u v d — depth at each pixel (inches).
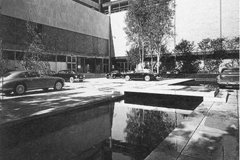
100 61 1346.0
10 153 113.9
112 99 314.7
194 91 300.4
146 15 893.2
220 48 1001.5
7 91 329.7
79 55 1117.1
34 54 396.8
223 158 93.7
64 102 258.8
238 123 154.7
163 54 1209.4
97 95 332.8
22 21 770.2
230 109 211.0
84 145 127.9
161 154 99.7
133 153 114.7
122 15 1391.5
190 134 129.7
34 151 117.9
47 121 189.5
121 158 108.6
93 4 1457.9
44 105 236.8
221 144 111.7
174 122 186.9
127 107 268.4
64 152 116.3
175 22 1213.1
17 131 155.7
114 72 1074.7
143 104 291.4
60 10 977.5
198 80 842.8
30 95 345.1
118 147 123.7
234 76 439.2
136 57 1022.4
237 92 363.6
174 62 1218.6
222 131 135.3
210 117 175.2
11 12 725.9
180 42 1194.6
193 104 299.1
